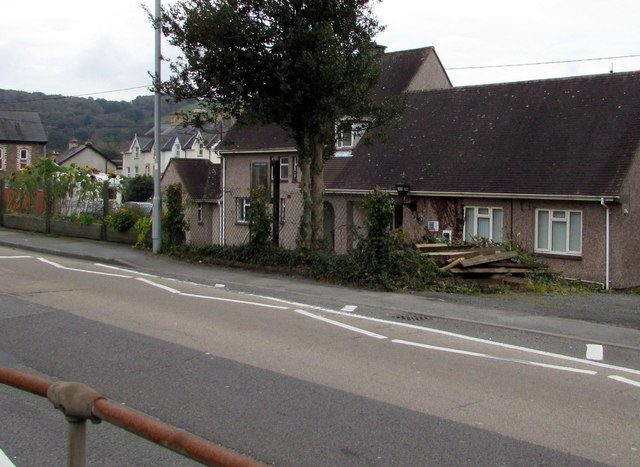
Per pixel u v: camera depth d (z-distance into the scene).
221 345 8.62
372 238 14.11
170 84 16.02
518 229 21.58
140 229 20.56
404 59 30.86
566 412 6.21
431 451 5.24
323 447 5.32
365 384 7.01
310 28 14.84
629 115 21.52
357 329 9.83
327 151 17.14
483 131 24.45
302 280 14.89
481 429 5.73
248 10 15.36
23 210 27.28
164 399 6.48
